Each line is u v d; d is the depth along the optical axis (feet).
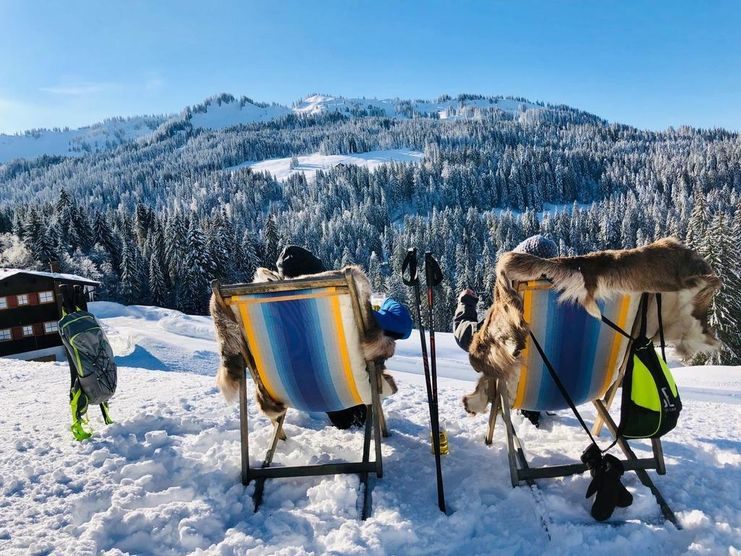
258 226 433.48
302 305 8.21
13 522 7.70
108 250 202.08
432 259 8.65
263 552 6.99
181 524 7.61
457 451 10.37
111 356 11.38
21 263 160.45
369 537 7.22
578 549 6.98
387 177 556.51
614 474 7.65
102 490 8.63
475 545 7.22
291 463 9.84
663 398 7.89
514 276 7.77
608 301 7.99
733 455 9.70
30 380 18.17
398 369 49.39
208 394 14.82
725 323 75.66
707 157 495.82
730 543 7.02
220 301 8.43
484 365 8.75
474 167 578.66
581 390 9.10
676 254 7.48
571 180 555.28
